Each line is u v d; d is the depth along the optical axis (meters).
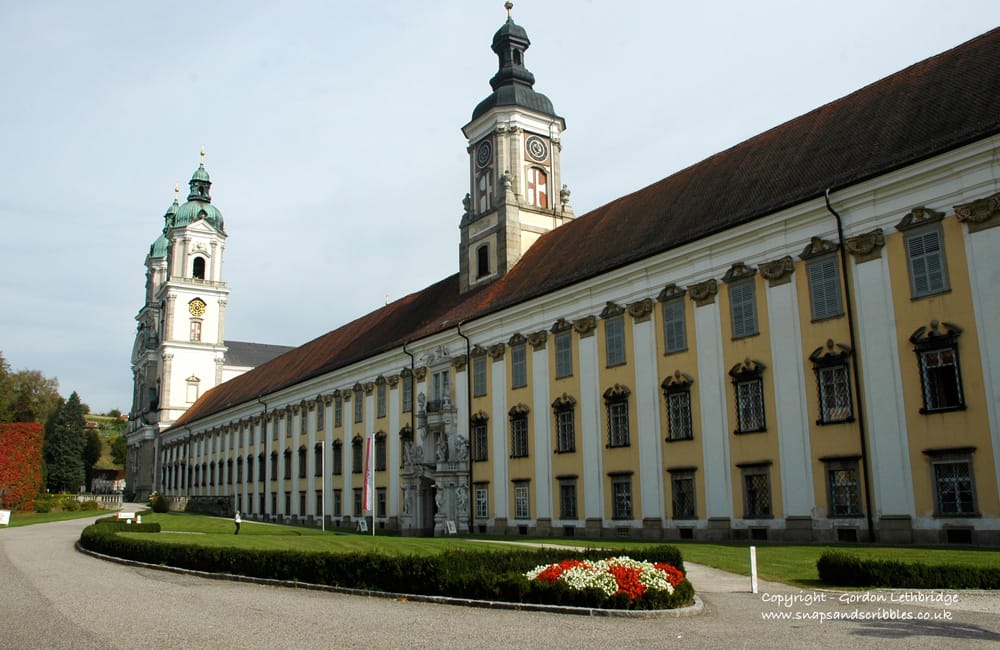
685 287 38.41
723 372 36.09
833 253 32.38
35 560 34.62
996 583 18.52
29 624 16.94
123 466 198.75
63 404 162.38
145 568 30.67
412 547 33.75
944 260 28.91
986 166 28.03
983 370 27.45
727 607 17.53
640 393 39.97
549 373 46.00
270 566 25.14
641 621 16.02
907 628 14.42
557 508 44.31
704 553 28.67
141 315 154.62
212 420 108.69
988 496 26.97
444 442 53.94
